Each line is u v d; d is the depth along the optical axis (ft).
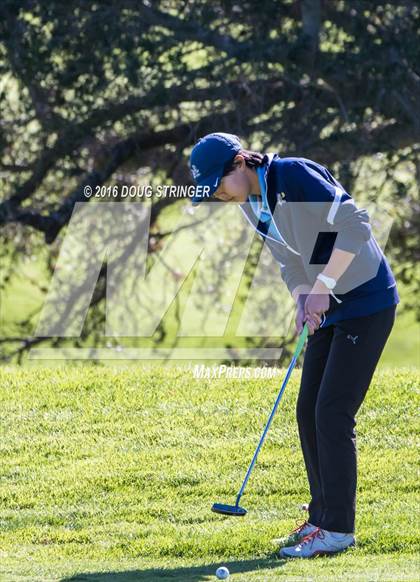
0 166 99.66
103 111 95.35
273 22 94.84
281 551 39.91
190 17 92.79
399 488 48.11
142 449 54.75
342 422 38.40
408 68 91.86
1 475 52.44
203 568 38.88
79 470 52.44
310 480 40.91
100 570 38.99
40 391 63.72
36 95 96.58
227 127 95.55
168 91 91.86
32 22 95.35
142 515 47.11
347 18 93.91
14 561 41.29
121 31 91.30
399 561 38.19
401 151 100.01
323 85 93.97
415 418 56.03
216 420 57.77
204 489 49.52
